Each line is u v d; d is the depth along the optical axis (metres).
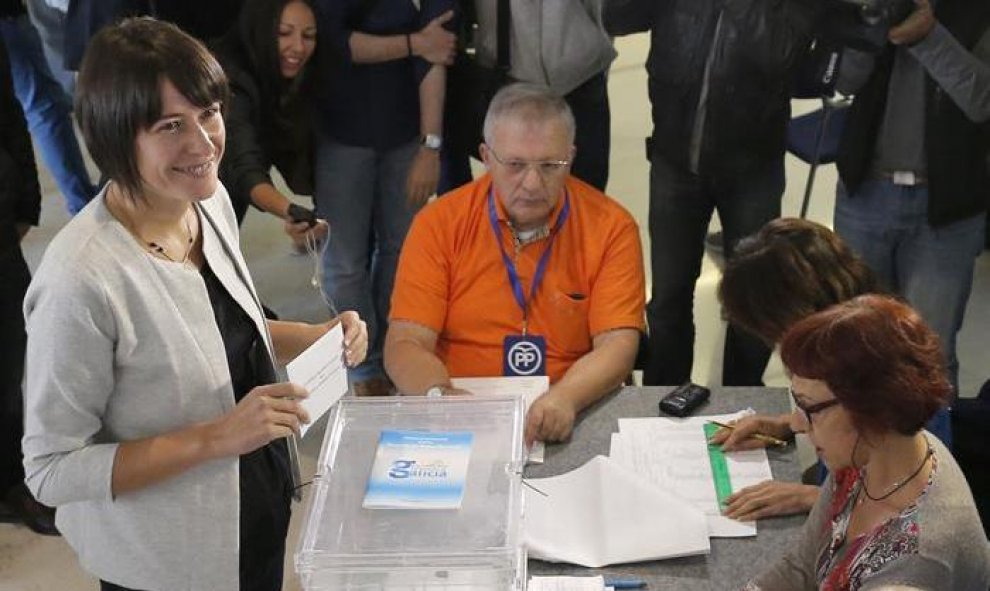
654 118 2.68
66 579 2.65
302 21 2.69
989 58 2.31
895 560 1.20
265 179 2.66
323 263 3.12
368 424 1.65
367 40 2.84
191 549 1.62
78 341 1.45
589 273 2.30
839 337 1.21
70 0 2.89
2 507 2.83
